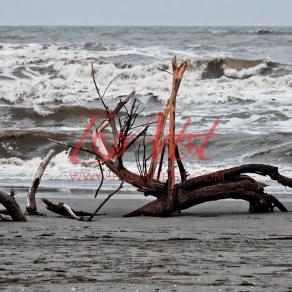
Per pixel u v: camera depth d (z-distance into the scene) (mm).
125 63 101688
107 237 22531
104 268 15188
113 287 12398
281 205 32906
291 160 52406
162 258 16906
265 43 140875
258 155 53750
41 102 83312
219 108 75438
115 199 38156
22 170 49656
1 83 88500
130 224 27703
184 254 17688
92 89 89250
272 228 26234
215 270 14836
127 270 14844
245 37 155750
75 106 74688
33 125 72062
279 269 15023
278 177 32344
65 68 100062
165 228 26156
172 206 31031
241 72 98750
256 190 32281
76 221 28781
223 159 52750
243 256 17344
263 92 84938
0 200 27719
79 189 41719
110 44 138125
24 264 15812
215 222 28484
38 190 41469
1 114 74188
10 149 58562
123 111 74000
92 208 34875
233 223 28062
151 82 94062
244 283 12945
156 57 112062
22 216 28250
